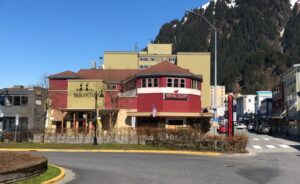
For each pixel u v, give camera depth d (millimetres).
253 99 161125
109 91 61219
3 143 41469
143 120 59219
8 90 68188
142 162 24312
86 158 27344
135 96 59688
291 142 44969
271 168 20984
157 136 39000
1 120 65438
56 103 62688
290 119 70062
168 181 15945
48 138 45469
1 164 15914
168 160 25812
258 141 47062
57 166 21297
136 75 59469
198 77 60344
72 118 62406
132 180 16328
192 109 58688
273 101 95062
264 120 106125
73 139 45219
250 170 19969
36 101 68875
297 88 68125
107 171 19656
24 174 15648
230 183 15352
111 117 59625
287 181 15930
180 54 88750
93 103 60688
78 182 15961
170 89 57594
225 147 33438
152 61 106375
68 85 61750
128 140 42812
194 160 25906
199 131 37938
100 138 45062
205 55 88625
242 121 141625
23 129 50000
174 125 58250
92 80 61438
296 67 68438
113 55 97875
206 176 17500
